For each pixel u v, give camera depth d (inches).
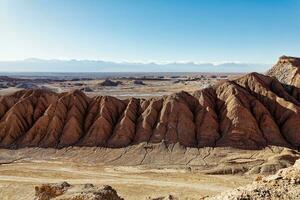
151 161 2603.3
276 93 3270.2
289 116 2920.8
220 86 3230.8
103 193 1190.9
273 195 809.5
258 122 2906.0
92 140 2903.5
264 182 885.8
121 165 2561.5
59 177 2149.4
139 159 2640.3
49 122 3048.7
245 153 2620.6
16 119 3093.0
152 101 3122.5
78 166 2461.9
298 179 844.0
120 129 2923.2
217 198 901.8
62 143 2915.8
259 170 2294.5
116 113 3147.1
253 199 813.9
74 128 2994.6
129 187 1946.4
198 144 2778.1
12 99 3348.9
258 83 3245.6
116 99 3250.5
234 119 2869.1
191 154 2652.6
